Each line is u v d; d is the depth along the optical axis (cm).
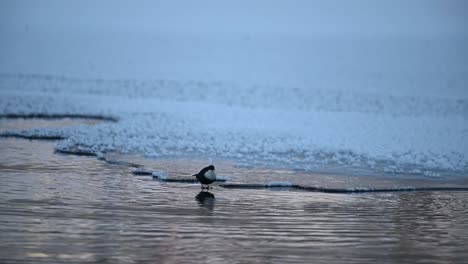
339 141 6097
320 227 3073
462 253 2727
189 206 3412
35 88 11612
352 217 3297
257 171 4500
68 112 7994
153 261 2514
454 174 4628
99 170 4344
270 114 8594
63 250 2600
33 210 3209
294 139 6175
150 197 3588
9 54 18088
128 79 14000
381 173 4594
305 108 9981
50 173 4191
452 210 3506
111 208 3306
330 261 2575
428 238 2942
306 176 4372
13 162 4559
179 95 11469
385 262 2584
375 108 10156
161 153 5112
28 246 2636
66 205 3338
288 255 2636
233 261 2544
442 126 7750
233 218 3184
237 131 6594
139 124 6881
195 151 5278
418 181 4312
